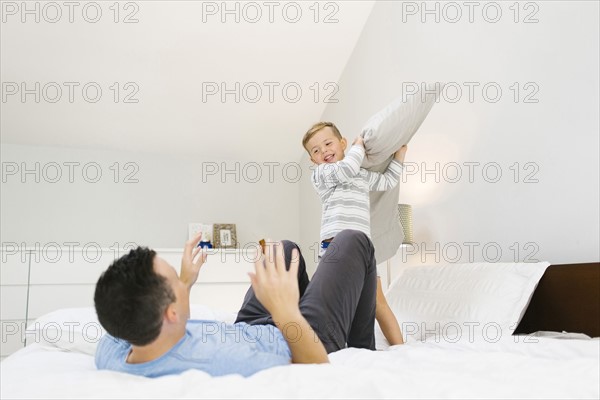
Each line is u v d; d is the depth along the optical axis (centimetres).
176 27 348
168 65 371
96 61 360
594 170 189
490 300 184
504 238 231
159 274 89
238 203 447
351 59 387
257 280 98
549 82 210
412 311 211
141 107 394
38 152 407
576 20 198
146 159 429
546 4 212
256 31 361
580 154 195
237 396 68
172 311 89
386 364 96
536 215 214
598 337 163
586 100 193
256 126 425
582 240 193
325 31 369
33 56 350
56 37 341
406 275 239
